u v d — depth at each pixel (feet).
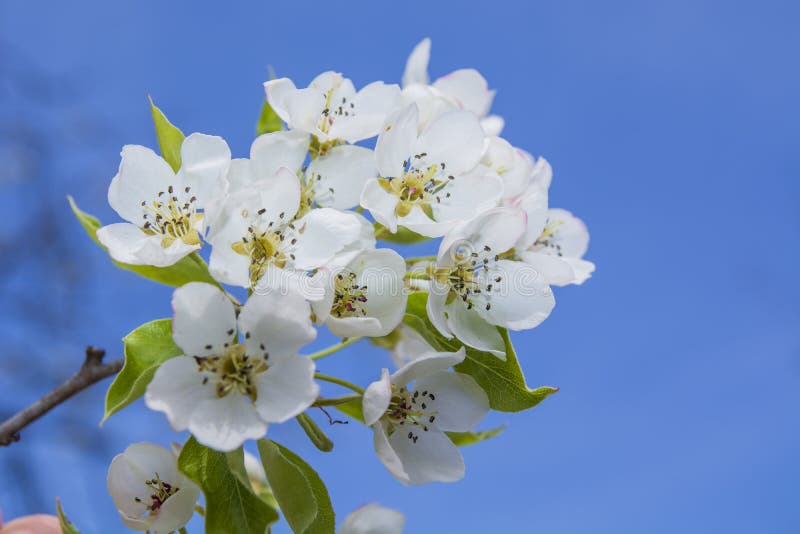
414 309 1.41
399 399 1.41
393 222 1.40
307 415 1.39
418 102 1.49
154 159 1.39
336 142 1.44
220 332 1.33
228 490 1.34
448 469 1.40
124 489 1.40
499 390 1.41
